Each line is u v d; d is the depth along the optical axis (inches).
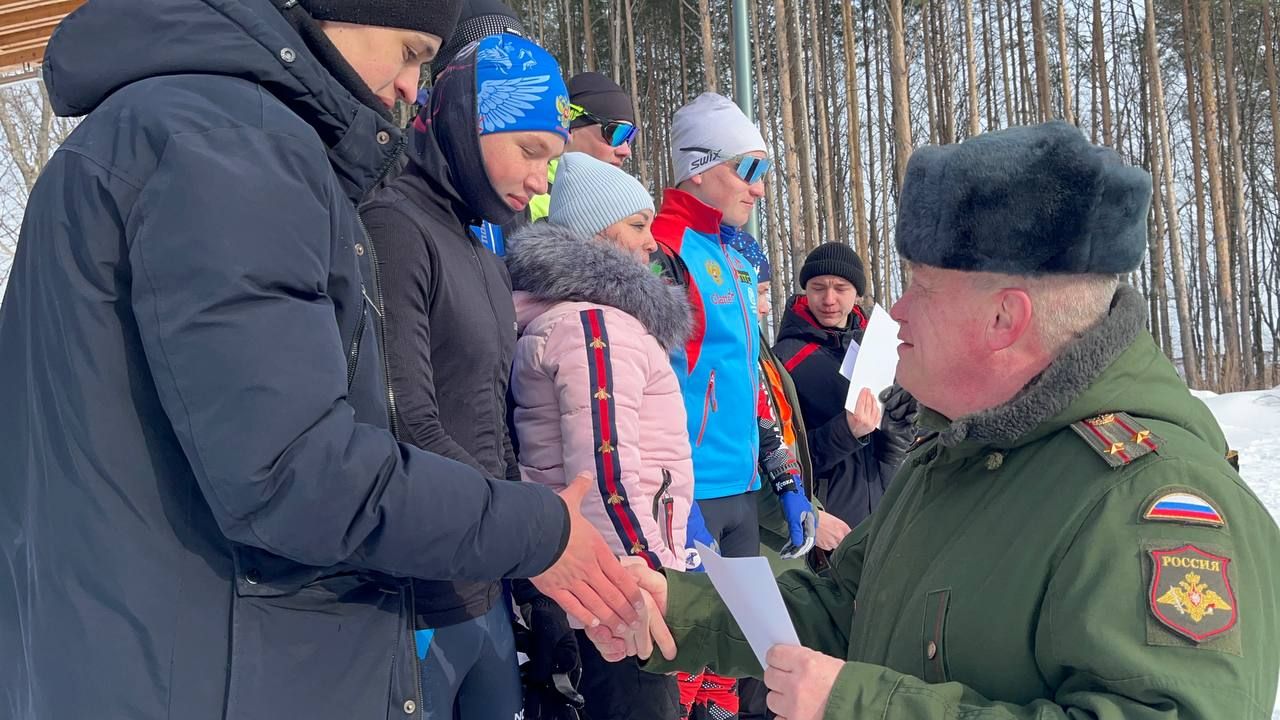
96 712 52.3
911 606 57.6
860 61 1525.6
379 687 58.1
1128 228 54.4
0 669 59.1
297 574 55.1
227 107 52.7
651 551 87.9
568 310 91.5
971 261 55.6
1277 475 336.8
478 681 79.5
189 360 48.7
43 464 53.9
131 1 54.1
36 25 271.1
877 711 51.6
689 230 123.5
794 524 131.2
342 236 56.7
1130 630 48.0
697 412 117.8
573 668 85.2
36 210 54.6
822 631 72.5
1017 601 52.6
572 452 88.3
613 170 110.0
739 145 129.7
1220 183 992.2
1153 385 55.0
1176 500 49.8
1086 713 47.7
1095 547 50.1
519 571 58.4
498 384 82.4
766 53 1358.3
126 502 52.5
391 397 64.0
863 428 144.3
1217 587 47.9
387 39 62.2
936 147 58.6
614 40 1259.8
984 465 57.9
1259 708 47.1
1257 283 1407.5
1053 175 53.7
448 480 54.8
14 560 57.4
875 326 142.2
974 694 52.2
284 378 49.4
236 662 53.4
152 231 49.4
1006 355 56.7
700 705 123.6
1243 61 1365.7
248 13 54.9
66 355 52.5
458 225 83.4
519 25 110.6
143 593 52.5
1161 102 1124.5
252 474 48.8
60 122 746.8
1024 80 1337.4
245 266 49.4
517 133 83.6
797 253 894.4
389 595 59.0
